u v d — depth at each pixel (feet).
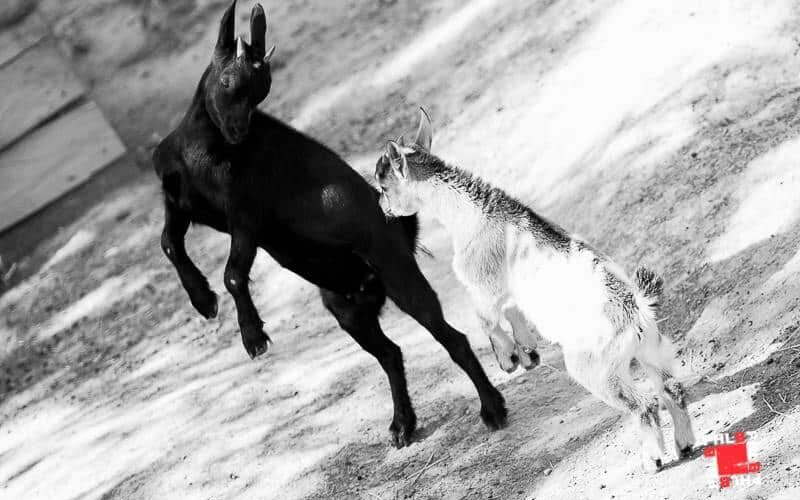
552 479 25.02
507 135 47.70
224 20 27.20
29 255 55.57
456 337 29.30
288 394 36.68
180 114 59.36
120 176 58.13
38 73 62.28
